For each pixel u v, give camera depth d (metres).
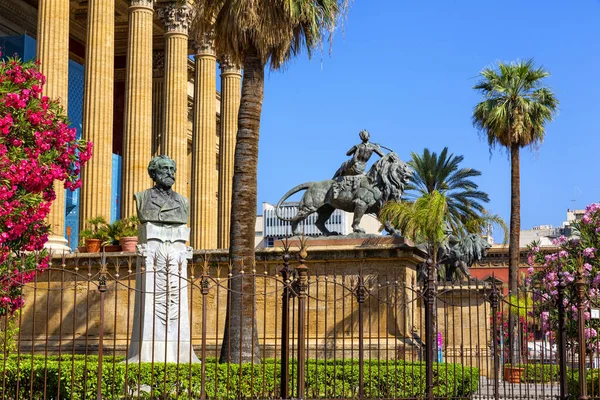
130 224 30.33
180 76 40.25
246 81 21.92
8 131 18.97
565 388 17.00
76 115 43.38
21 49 39.97
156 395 16.31
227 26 21.91
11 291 18.39
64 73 31.84
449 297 33.97
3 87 19.64
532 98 47.53
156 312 18.88
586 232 25.91
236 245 20.84
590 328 22.22
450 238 36.19
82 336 26.58
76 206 41.72
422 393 18.39
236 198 21.20
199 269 26.59
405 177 26.84
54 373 16.23
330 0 22.59
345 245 25.72
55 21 31.73
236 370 17.52
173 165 19.73
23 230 19.33
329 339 25.08
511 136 46.72
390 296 24.81
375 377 18.92
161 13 40.75
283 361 15.58
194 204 42.66
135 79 36.72
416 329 25.56
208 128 42.97
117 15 48.50
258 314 25.98
